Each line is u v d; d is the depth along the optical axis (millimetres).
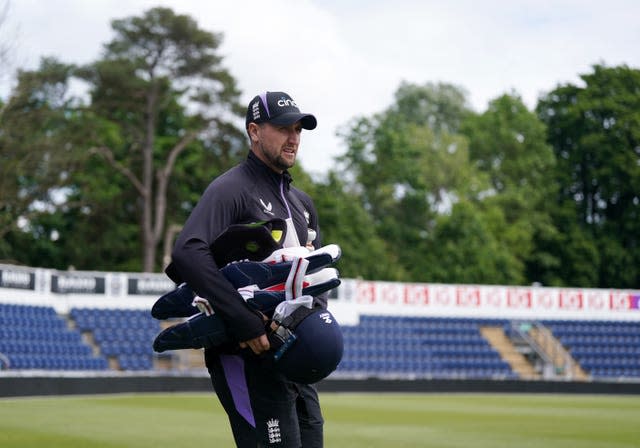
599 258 81125
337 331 5848
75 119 60250
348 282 46062
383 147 79062
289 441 5969
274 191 6242
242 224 5926
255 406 5918
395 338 45625
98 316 40031
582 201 86188
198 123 61469
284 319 5684
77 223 64188
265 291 5719
